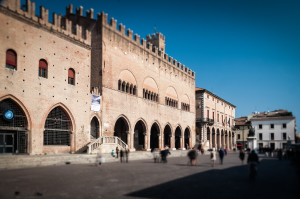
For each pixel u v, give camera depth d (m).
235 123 118.00
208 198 14.15
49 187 16.61
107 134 45.53
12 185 17.05
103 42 46.25
